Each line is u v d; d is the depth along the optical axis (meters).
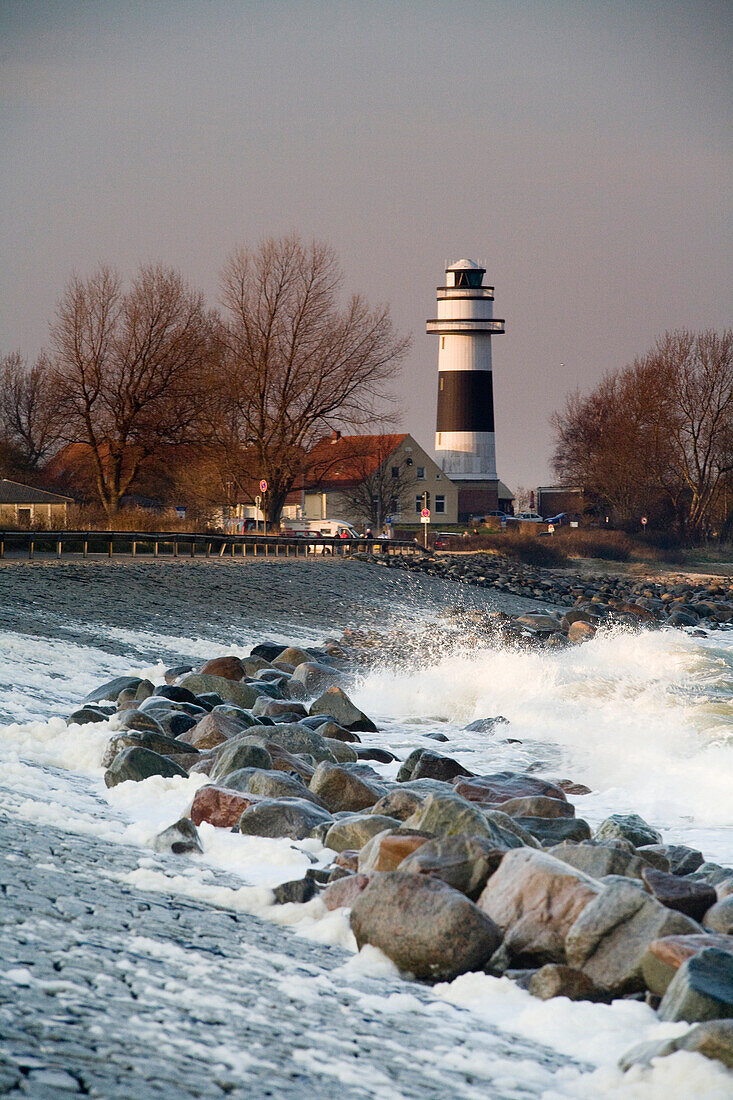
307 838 30.69
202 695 59.06
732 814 42.22
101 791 36.91
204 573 130.75
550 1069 17.03
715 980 18.81
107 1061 14.58
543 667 84.56
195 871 27.09
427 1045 17.52
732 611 164.50
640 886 24.27
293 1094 14.70
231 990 18.55
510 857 23.53
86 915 21.50
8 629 81.62
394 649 102.50
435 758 43.44
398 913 21.73
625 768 51.53
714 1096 15.45
